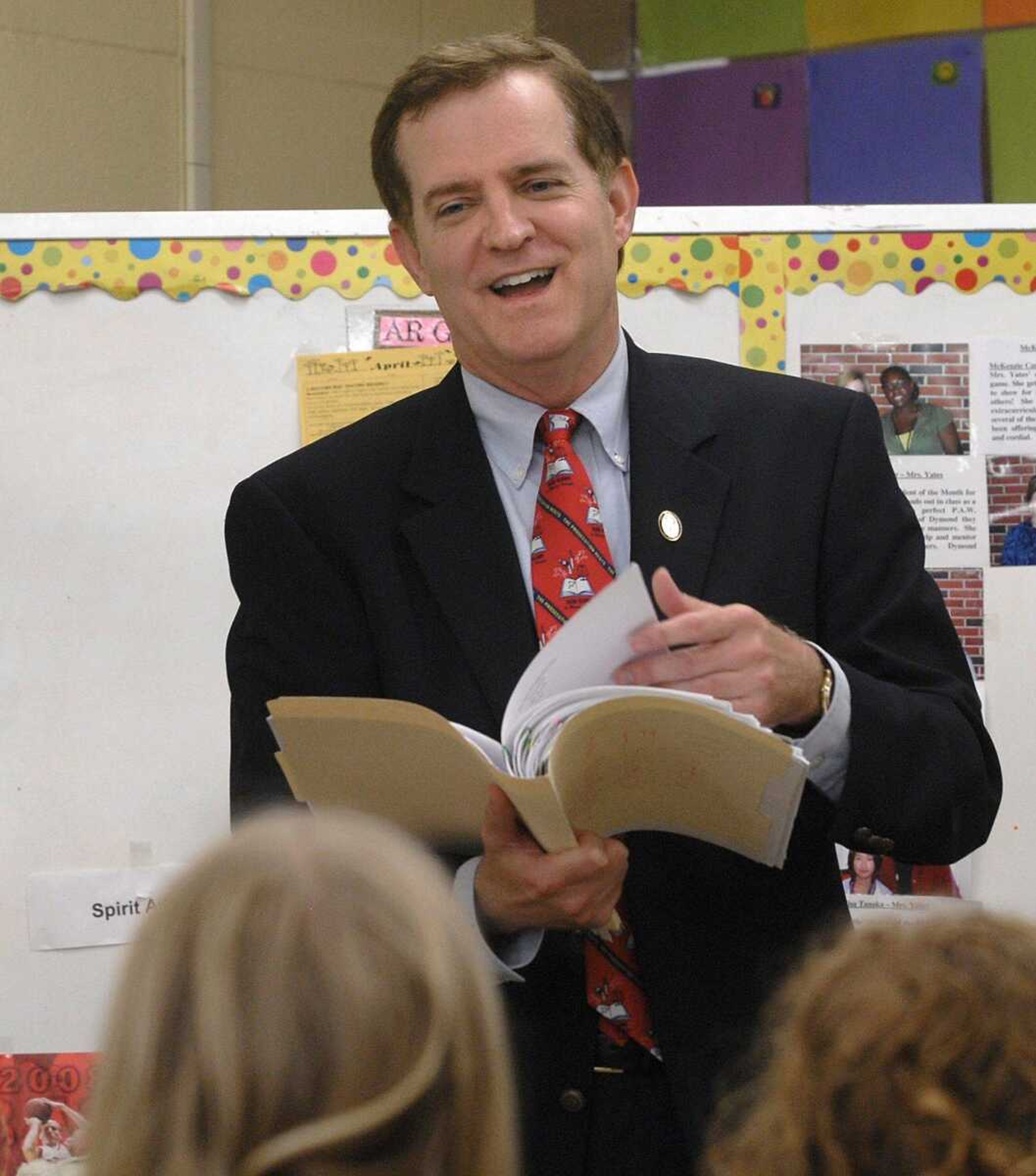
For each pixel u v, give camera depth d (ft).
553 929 18.12
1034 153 37.86
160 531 27.09
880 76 38.81
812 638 18.97
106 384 27.17
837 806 17.75
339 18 41.37
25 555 27.09
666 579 16.46
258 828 9.92
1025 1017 10.15
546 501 19.40
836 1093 10.21
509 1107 9.60
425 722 16.08
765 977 18.19
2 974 26.91
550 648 16.21
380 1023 9.01
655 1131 18.04
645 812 17.69
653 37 40.75
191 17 39.11
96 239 27.30
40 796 26.99
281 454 27.17
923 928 11.07
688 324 27.02
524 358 18.97
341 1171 8.84
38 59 37.27
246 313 27.27
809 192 39.40
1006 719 26.55
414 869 9.65
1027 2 37.60
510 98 19.26
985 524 26.63
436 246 19.40
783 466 19.45
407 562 19.49
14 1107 26.73
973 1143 9.73
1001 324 26.81
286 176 40.60
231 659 20.39
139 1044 9.11
